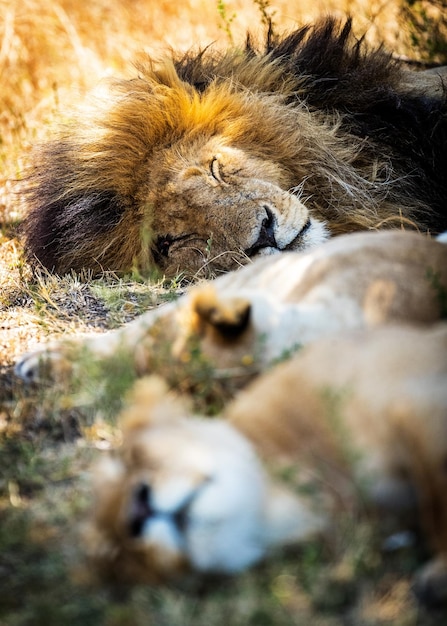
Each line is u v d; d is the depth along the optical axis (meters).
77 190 11.10
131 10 18.09
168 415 5.73
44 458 6.61
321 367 5.72
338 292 6.92
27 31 17.14
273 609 5.01
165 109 10.84
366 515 5.43
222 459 5.29
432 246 7.42
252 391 6.01
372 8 16.77
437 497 5.11
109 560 5.25
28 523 5.94
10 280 10.65
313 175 10.98
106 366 7.14
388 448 5.37
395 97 11.55
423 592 5.01
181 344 6.80
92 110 11.33
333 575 5.16
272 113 11.00
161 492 5.11
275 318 6.72
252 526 5.19
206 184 10.31
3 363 8.11
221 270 10.11
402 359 5.53
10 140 14.74
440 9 14.84
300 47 12.12
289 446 5.65
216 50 12.43
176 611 5.00
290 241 10.02
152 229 10.52
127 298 9.61
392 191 11.19
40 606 5.27
